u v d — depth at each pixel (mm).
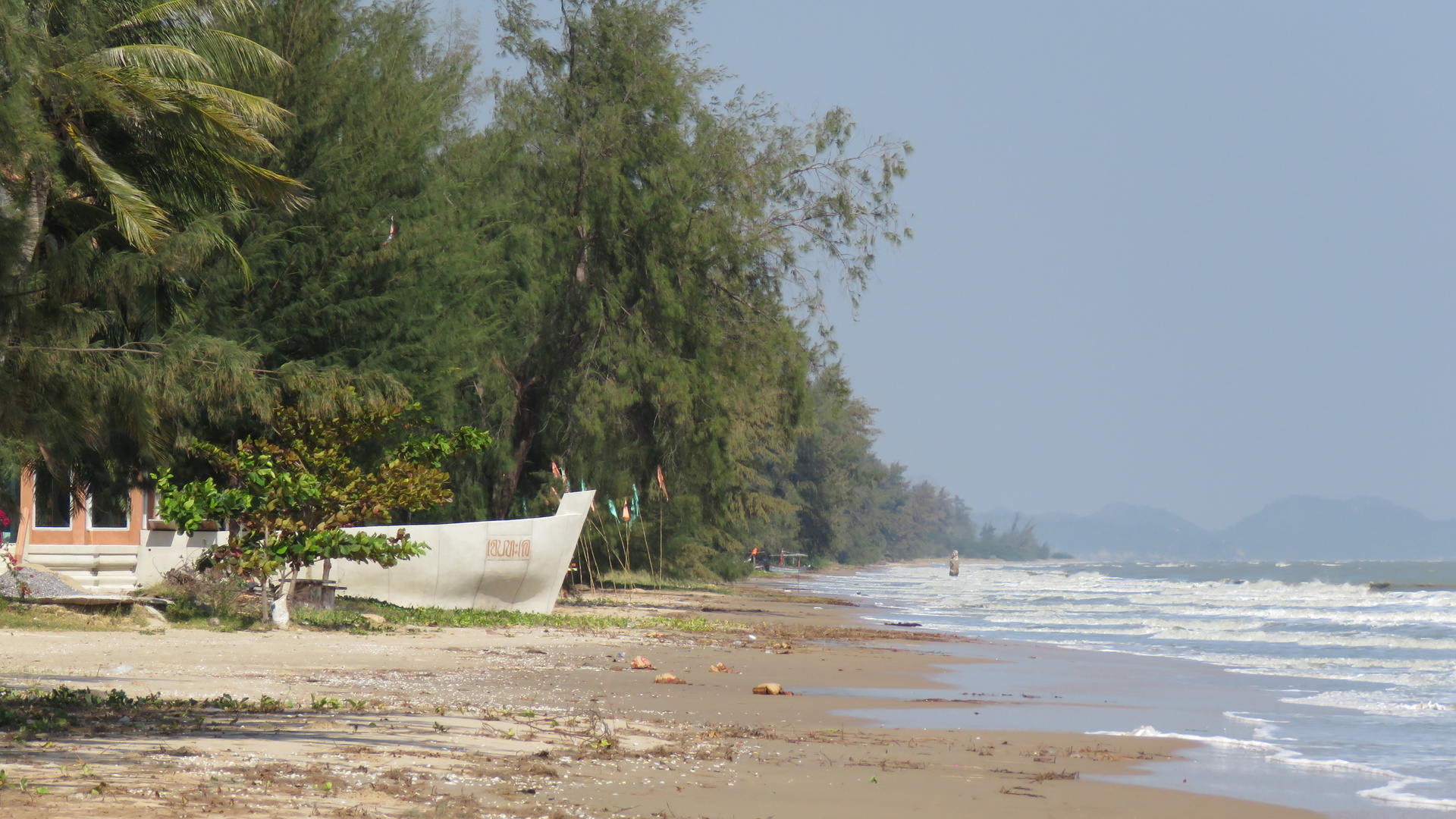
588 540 142875
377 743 30156
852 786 29562
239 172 62938
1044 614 143375
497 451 113812
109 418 61125
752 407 135750
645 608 119062
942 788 30094
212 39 66125
